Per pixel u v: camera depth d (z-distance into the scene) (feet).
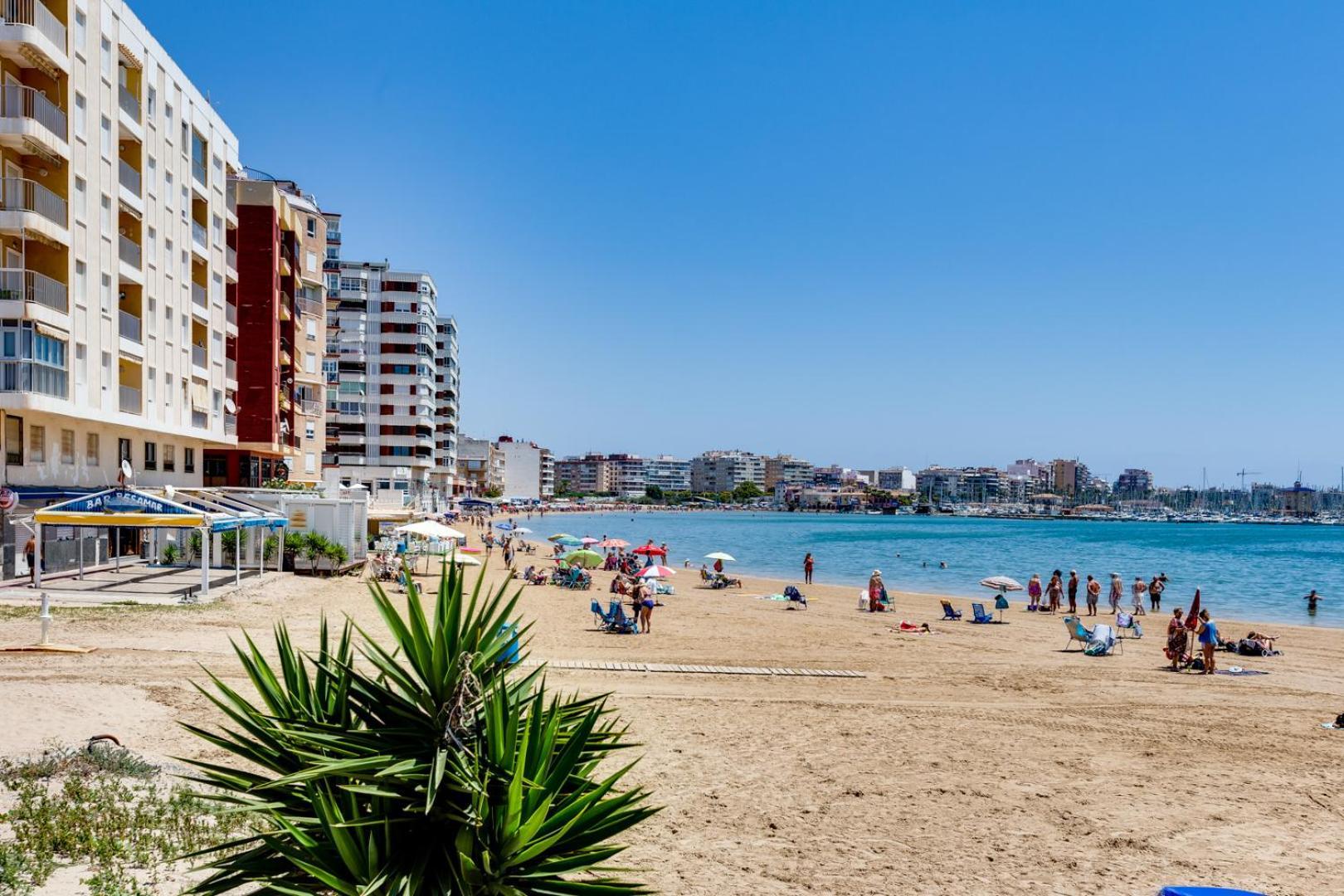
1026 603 150.51
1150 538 484.74
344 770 17.46
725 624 106.93
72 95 103.45
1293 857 36.06
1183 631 82.99
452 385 473.67
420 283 385.91
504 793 18.19
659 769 45.39
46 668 56.59
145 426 123.34
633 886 18.63
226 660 62.08
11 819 31.09
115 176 114.21
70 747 40.96
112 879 26.50
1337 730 58.18
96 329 109.40
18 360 93.76
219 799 18.71
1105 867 34.60
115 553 121.29
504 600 123.34
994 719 58.90
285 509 134.72
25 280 97.09
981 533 543.80
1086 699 66.49
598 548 233.55
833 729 54.75
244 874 18.95
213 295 151.53
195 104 142.51
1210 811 41.63
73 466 109.19
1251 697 69.31
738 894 30.94
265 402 167.94
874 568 238.07
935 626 112.78
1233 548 385.50
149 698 50.85
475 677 18.65
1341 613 147.95
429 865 17.76
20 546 100.32
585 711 21.72
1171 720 60.13
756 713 58.08
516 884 17.83
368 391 380.99
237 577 104.83
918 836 37.37
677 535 459.32
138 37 121.80
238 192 168.45
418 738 19.02
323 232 218.38
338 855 17.65
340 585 118.83
